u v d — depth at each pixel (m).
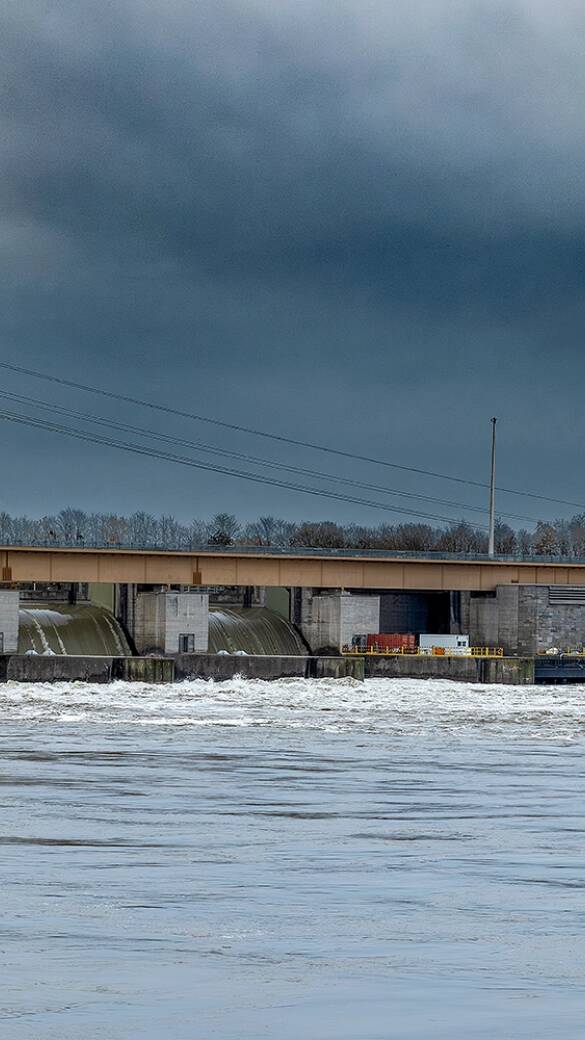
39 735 140.50
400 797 88.31
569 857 64.25
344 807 82.75
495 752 126.44
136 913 50.16
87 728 152.12
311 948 44.53
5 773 100.81
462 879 58.19
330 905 52.09
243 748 126.69
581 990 39.09
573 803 85.62
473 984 39.72
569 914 50.81
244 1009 36.34
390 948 44.72
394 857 63.88
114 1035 33.59
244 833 71.19
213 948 44.44
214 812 79.62
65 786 92.75
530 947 45.12
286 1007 36.62
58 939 45.56
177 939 45.75
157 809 80.69
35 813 78.31
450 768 109.06
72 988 38.69
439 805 84.06
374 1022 34.94
